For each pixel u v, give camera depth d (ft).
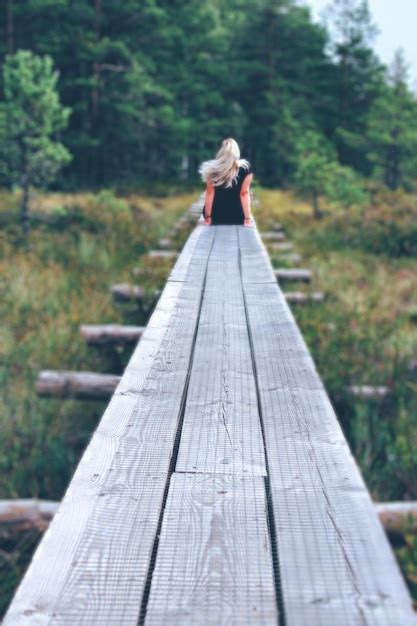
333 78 151.02
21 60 55.72
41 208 67.15
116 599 3.97
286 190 116.57
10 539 16.17
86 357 26.30
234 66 143.23
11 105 55.72
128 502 5.17
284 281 36.86
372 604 3.91
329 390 23.09
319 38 152.66
